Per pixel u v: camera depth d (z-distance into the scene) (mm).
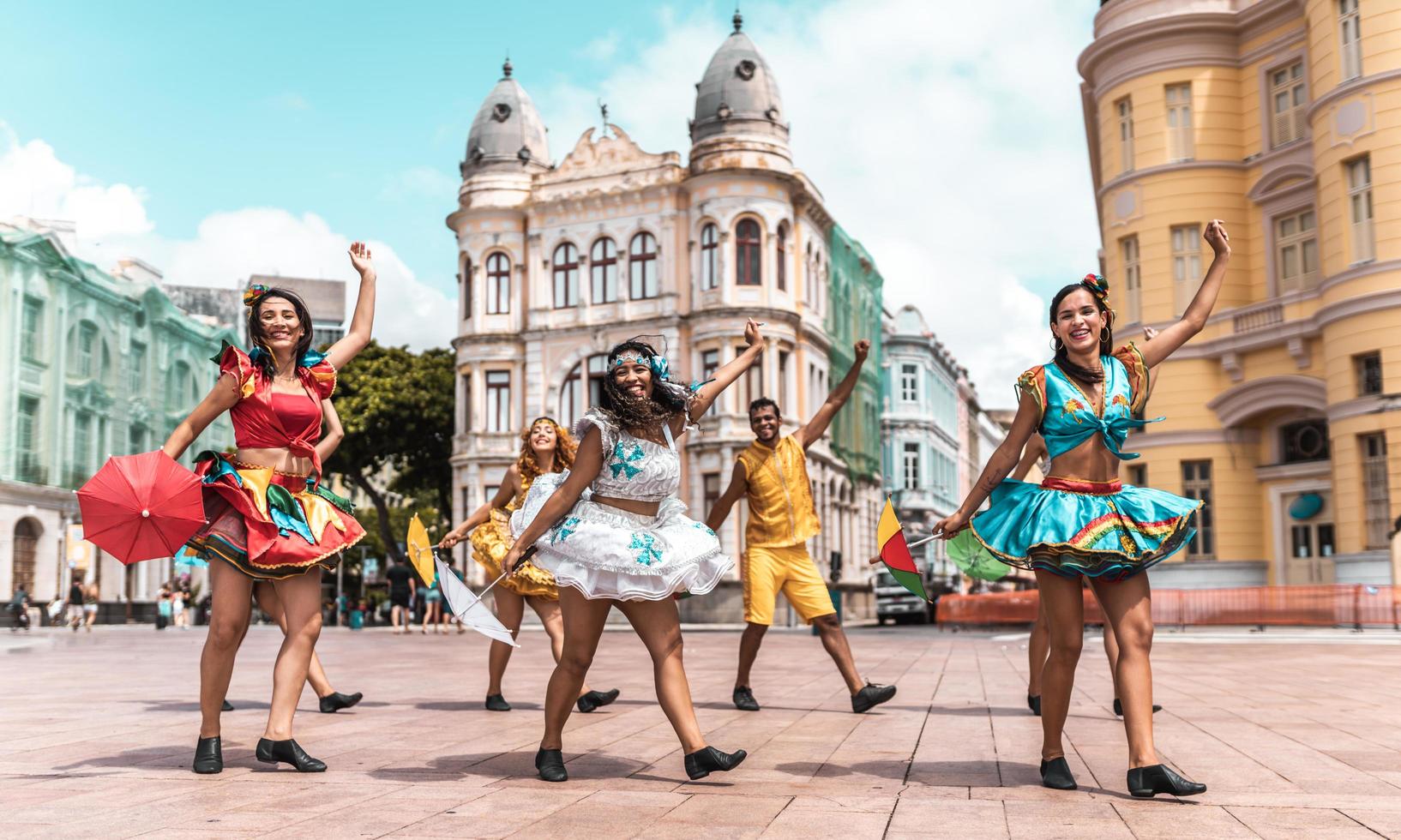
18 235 40500
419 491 47531
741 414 36656
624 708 7719
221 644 4887
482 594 4934
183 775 4816
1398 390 19875
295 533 4926
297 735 6238
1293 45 23641
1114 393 4574
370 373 43875
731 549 36062
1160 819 3838
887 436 66188
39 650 19125
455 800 4223
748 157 37500
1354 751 5523
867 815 3916
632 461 4695
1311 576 23156
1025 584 43688
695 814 3936
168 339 50219
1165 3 24938
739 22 38938
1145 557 4348
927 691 9047
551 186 40719
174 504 4594
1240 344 23625
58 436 42375
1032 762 5184
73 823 3775
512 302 41375
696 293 37844
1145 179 25000
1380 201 20328
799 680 10375
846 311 44781
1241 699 8242
